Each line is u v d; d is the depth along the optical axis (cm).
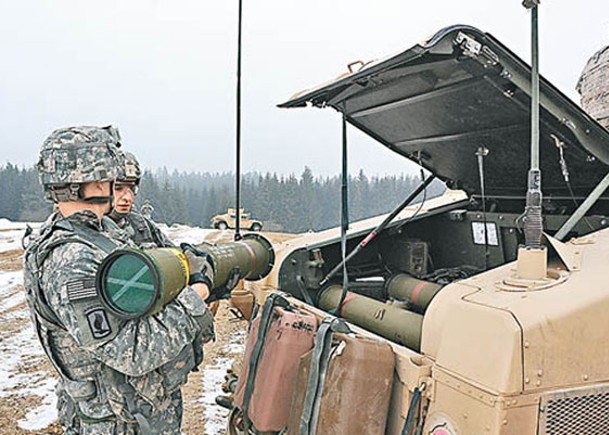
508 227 396
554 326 195
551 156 324
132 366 187
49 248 196
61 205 207
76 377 206
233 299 406
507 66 254
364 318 328
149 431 208
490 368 194
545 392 193
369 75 281
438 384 216
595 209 367
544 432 194
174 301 201
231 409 334
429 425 219
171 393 223
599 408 201
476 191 430
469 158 377
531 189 226
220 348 710
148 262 175
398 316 304
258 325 290
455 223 441
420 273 426
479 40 244
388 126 378
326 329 239
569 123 280
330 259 412
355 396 230
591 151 295
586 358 199
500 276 234
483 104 296
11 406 523
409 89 306
